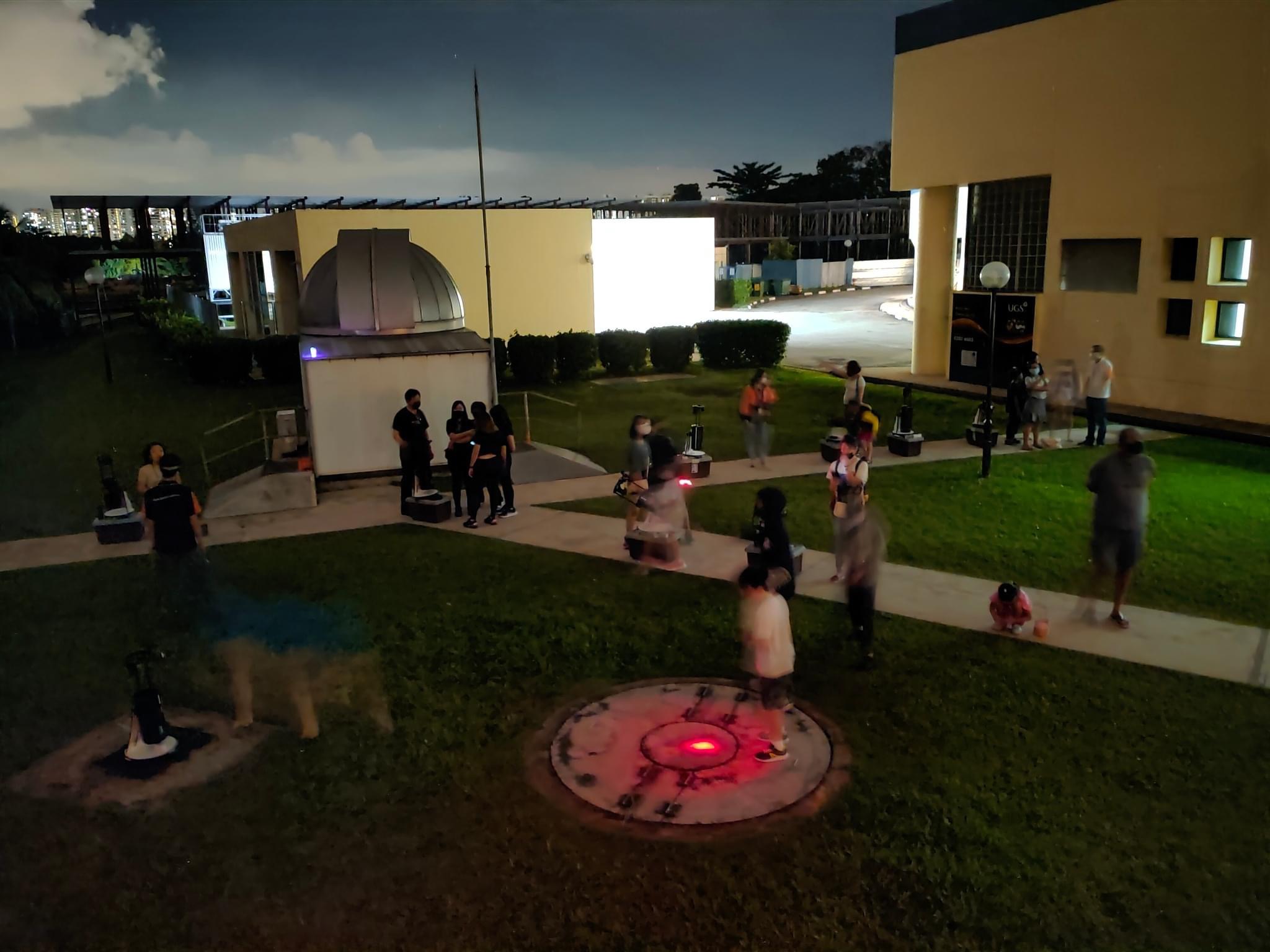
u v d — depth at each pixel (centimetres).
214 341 2497
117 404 2219
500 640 852
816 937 480
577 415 2030
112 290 6388
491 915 501
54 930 497
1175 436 1722
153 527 876
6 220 4662
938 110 2308
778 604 638
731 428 1866
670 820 578
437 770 641
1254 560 1038
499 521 1240
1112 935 479
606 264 2994
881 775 624
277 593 984
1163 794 600
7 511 1342
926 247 2436
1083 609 911
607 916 499
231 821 589
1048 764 636
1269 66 1633
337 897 518
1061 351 2094
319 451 1418
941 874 525
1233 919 490
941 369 2484
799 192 8462
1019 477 1427
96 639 881
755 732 684
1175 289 1847
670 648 833
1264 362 1722
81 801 613
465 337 1534
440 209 2644
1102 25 1897
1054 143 2033
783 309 4759
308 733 689
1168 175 1822
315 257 2484
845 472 959
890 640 841
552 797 606
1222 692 736
